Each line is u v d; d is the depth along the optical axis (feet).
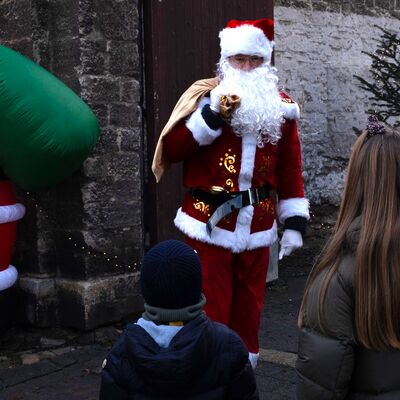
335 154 28.37
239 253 11.98
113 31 16.15
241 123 11.50
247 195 11.80
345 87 28.45
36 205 16.19
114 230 16.37
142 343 6.45
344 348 6.50
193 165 12.01
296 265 23.52
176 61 17.65
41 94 14.01
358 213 6.94
